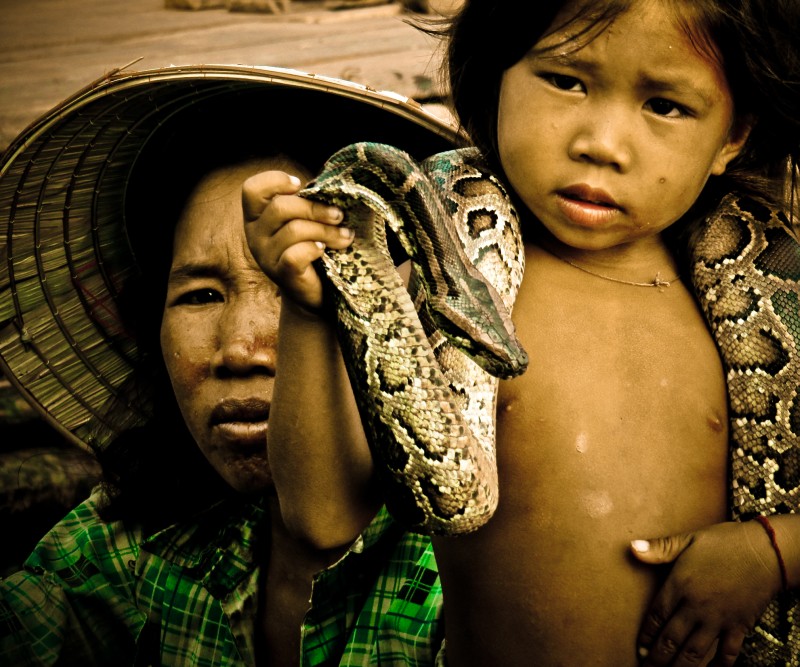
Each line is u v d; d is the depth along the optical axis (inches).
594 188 112.1
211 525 166.6
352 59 307.0
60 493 221.6
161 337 153.9
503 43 117.3
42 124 146.0
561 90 112.6
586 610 116.6
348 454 113.4
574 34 109.7
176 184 163.8
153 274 174.4
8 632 169.3
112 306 177.8
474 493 108.6
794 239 134.2
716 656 117.6
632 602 116.6
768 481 124.5
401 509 111.6
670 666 116.0
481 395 115.8
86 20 397.4
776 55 115.0
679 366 124.3
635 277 128.3
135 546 171.6
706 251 133.8
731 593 114.1
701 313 133.0
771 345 127.9
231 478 148.9
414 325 110.2
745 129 123.6
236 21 389.1
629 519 117.1
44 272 170.1
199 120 158.7
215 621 161.3
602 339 122.6
